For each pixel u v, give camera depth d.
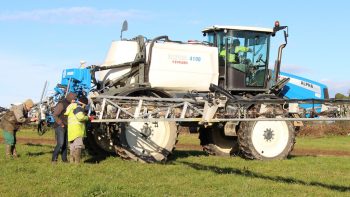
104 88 13.62
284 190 9.02
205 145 15.34
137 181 9.67
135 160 12.61
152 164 12.16
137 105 11.64
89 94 12.20
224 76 14.67
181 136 26.20
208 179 9.97
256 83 15.20
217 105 9.76
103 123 12.66
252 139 13.78
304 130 30.27
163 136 12.92
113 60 13.76
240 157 14.64
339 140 26.83
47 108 13.65
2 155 13.57
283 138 14.15
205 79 14.16
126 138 12.56
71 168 10.88
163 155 12.84
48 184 9.12
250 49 15.05
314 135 30.23
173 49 13.84
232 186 9.20
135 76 13.67
